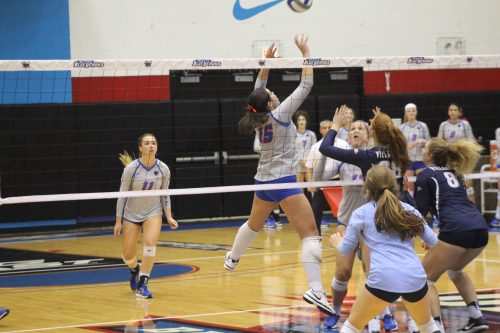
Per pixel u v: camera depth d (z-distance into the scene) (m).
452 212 8.78
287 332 9.03
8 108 20.61
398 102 22.91
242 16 22.95
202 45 22.77
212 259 15.30
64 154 21.02
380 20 23.67
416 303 7.20
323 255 15.55
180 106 21.70
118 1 22.11
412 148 18.86
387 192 7.28
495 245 16.36
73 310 10.65
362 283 12.25
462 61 11.32
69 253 16.88
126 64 10.56
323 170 10.15
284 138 9.48
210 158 21.97
